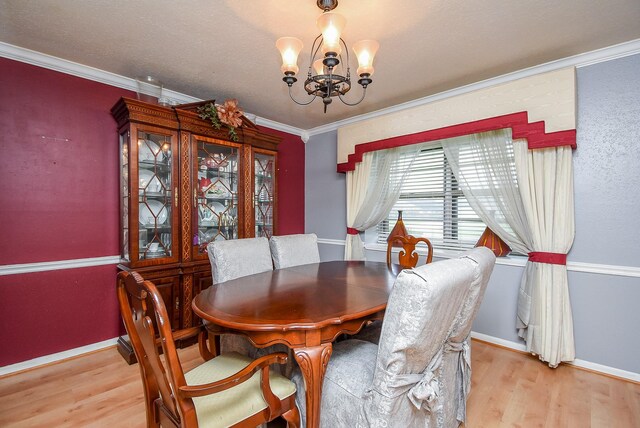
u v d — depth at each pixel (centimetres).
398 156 320
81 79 243
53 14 176
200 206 276
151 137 246
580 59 221
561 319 220
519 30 191
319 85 166
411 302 100
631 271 204
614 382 203
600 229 215
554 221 224
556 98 217
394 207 346
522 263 246
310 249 262
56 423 161
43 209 227
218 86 279
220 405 112
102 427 158
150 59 230
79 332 241
